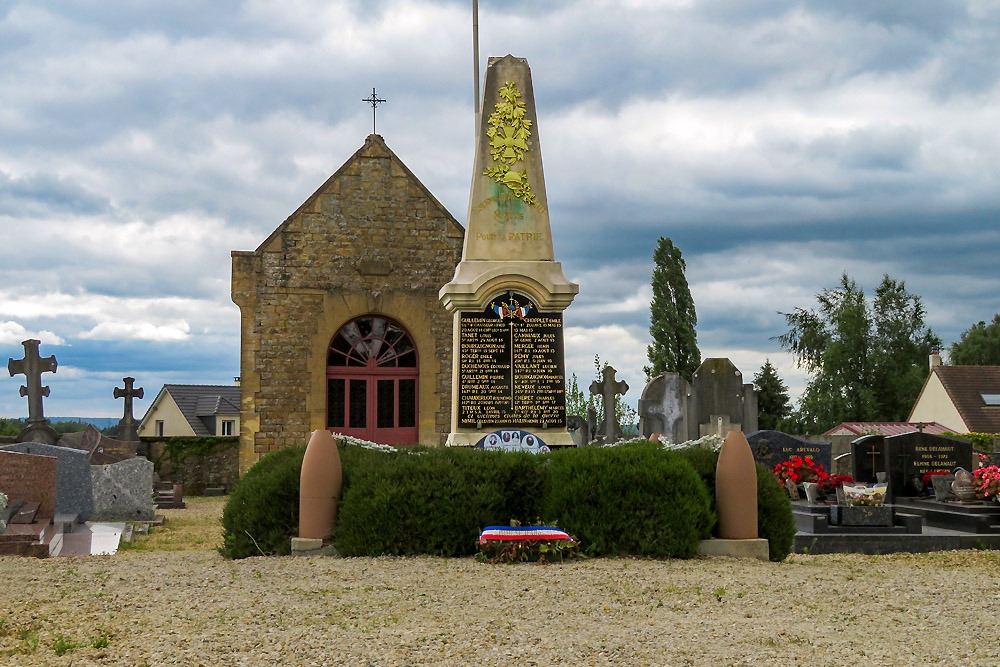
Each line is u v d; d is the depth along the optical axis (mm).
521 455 10461
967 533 13820
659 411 23844
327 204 22766
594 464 9883
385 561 9250
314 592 7656
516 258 13508
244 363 22156
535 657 5738
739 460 10141
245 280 22328
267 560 9492
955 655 5918
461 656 5746
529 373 13227
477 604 7188
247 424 22031
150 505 16672
